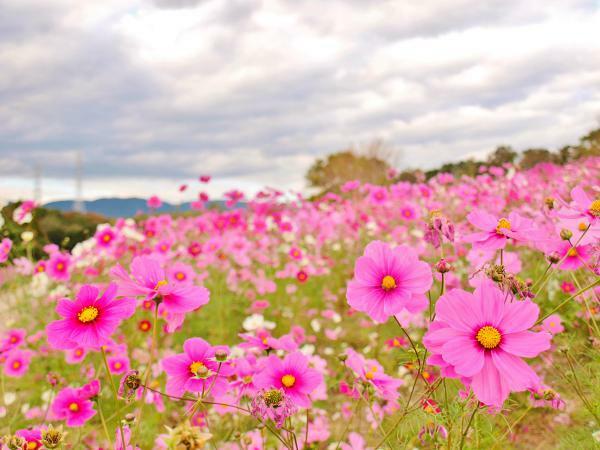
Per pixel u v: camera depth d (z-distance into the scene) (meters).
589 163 6.18
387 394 1.70
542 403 1.69
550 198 1.87
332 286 5.57
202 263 4.89
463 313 1.05
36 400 3.31
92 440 2.55
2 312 4.49
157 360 3.55
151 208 6.47
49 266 4.26
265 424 1.46
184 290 1.32
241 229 5.71
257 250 5.40
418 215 5.73
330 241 6.41
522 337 1.01
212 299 4.67
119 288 1.25
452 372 1.07
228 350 1.34
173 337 4.10
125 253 5.09
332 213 6.46
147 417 2.81
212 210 6.54
